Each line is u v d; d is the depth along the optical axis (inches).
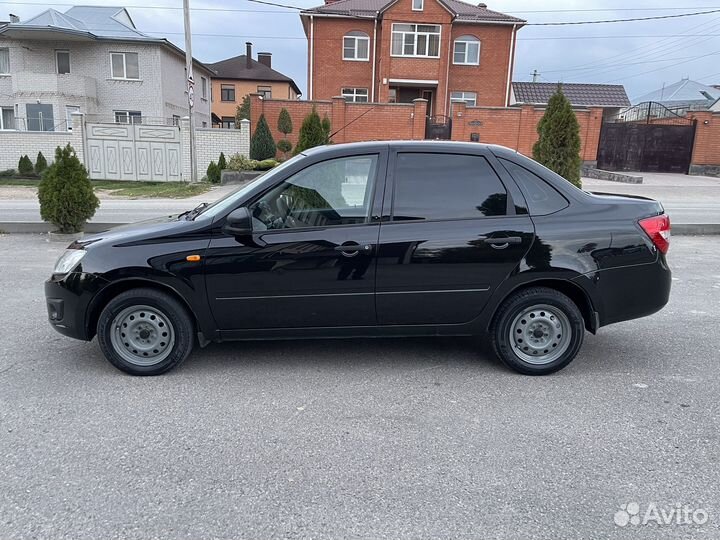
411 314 167.5
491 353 191.2
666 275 172.4
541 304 168.1
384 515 105.1
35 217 510.9
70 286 163.9
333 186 165.2
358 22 1354.6
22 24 1232.2
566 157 493.4
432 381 167.0
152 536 99.0
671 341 204.5
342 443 130.9
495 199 167.0
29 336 203.3
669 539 99.1
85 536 98.9
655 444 131.1
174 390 159.2
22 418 141.6
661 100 1951.3
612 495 111.7
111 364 173.5
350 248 161.3
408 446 129.7
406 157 167.6
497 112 1082.7
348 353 189.8
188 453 126.0
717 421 142.6
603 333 213.9
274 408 148.6
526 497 110.8
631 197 183.9
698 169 1136.8
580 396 157.1
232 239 161.8
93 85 1293.1
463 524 102.7
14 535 98.7
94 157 1006.4
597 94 1681.8
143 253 162.1
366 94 1390.3
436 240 162.6
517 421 142.2
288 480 116.1
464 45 1365.7
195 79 1561.3
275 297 163.5
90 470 118.9
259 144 1035.9
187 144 1005.2
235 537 99.0
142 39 1291.8
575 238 165.9
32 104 1242.6
